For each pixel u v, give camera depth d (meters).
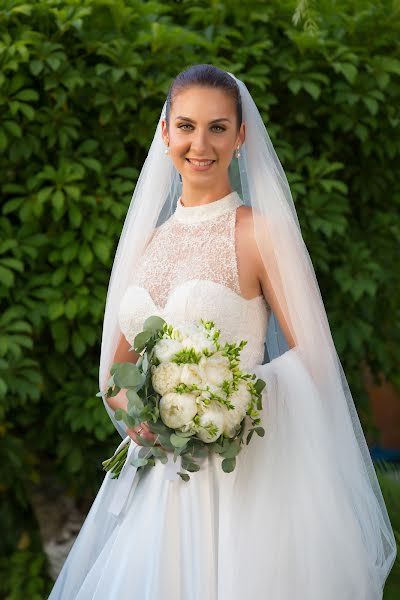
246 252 2.65
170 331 2.46
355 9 4.57
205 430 2.38
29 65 4.07
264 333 2.73
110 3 4.11
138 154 4.39
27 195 4.17
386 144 4.57
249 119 2.76
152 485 2.71
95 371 4.33
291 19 4.45
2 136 4.02
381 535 2.71
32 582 4.23
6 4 4.04
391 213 4.79
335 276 4.39
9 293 4.12
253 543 2.49
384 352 4.72
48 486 4.68
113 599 2.59
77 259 4.16
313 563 2.47
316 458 2.55
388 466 4.14
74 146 4.30
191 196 2.75
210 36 4.30
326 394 2.60
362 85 4.35
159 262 2.74
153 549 2.59
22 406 4.37
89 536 2.92
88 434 4.39
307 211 4.31
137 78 4.11
